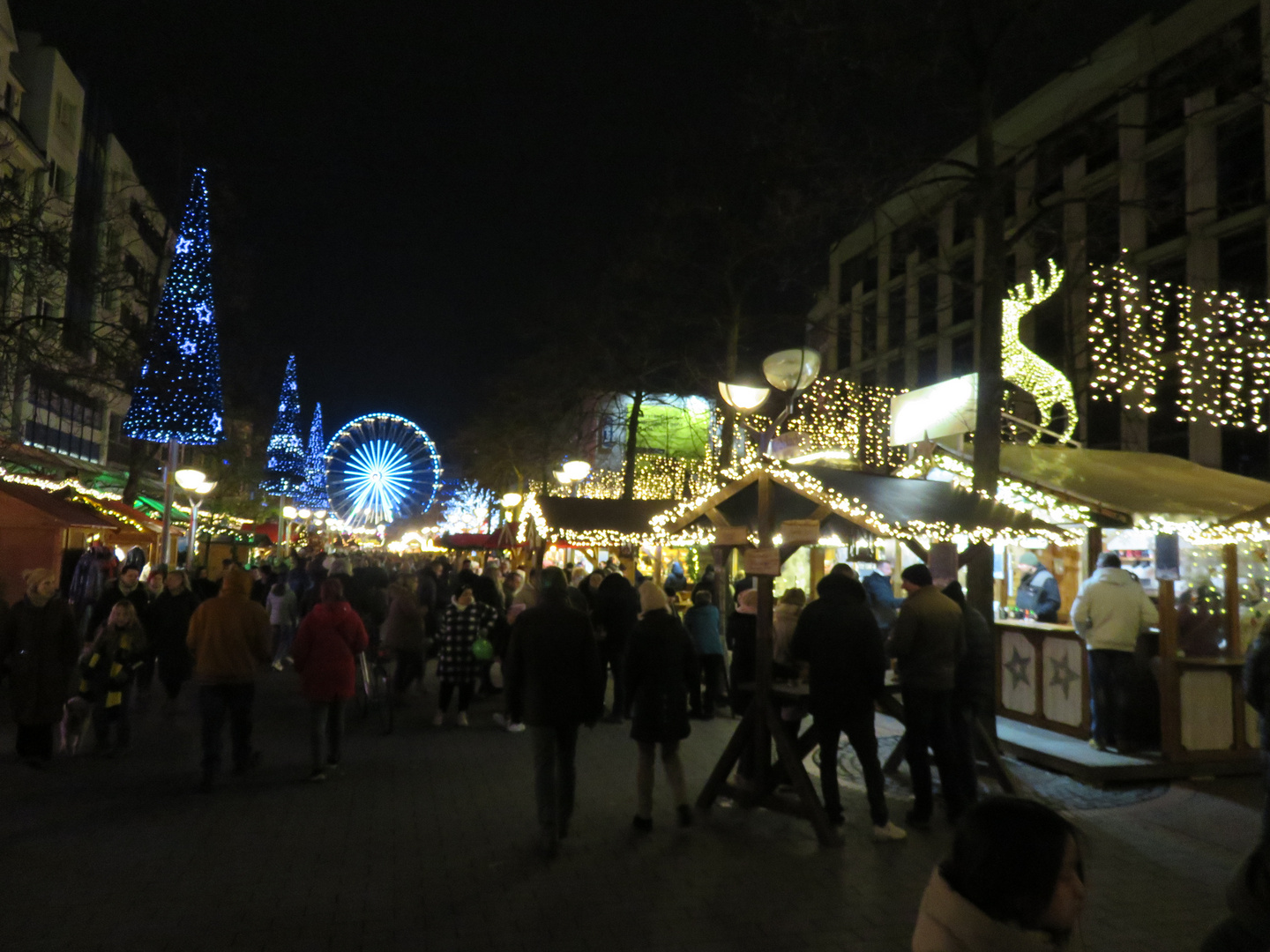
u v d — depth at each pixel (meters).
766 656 7.58
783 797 7.40
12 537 15.08
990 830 1.75
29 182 23.03
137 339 20.17
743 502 9.20
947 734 7.18
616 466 41.12
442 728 11.26
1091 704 9.47
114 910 5.20
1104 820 7.34
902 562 14.88
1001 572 13.70
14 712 8.62
